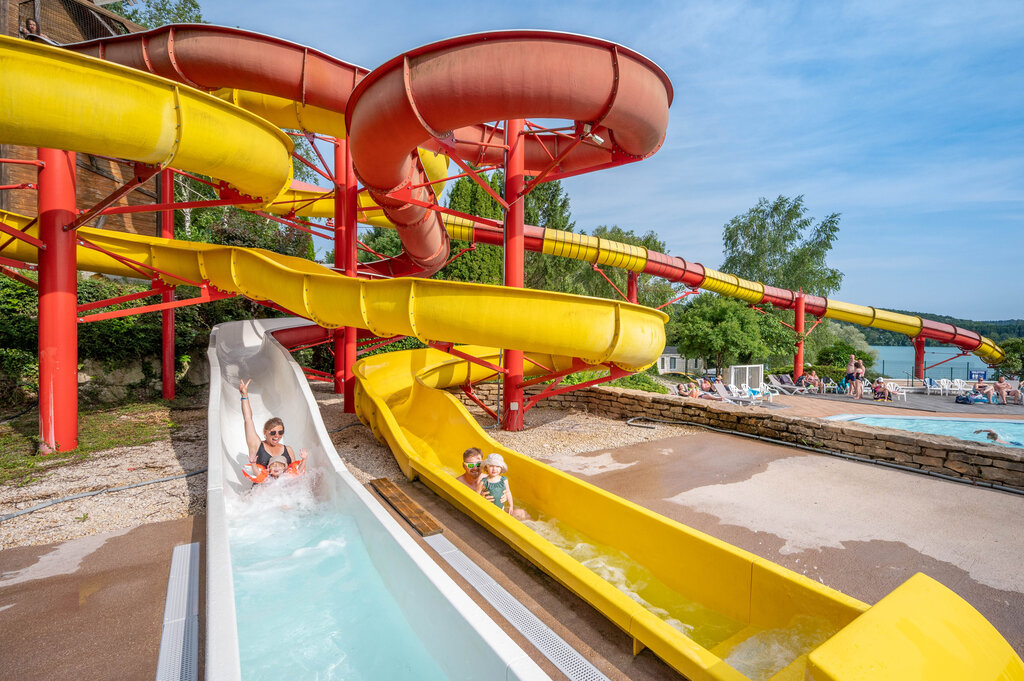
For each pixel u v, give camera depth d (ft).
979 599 12.31
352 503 15.49
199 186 84.43
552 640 10.19
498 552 14.46
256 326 40.81
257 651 10.47
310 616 11.76
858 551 14.93
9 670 9.38
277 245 68.23
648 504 19.03
